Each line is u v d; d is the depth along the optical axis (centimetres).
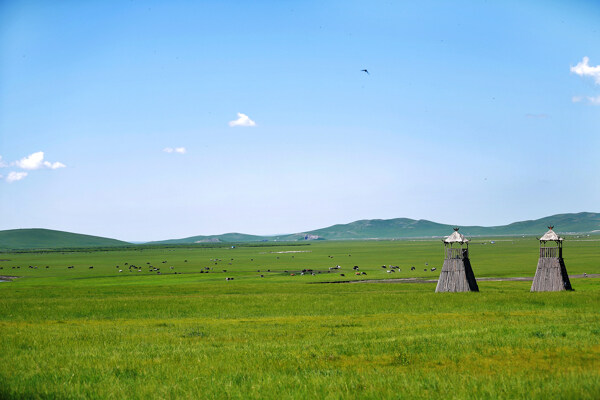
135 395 2036
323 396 1905
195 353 2939
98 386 2189
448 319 4591
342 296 7269
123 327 4444
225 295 7894
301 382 2116
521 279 10688
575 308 5638
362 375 2195
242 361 2653
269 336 3684
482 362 2427
